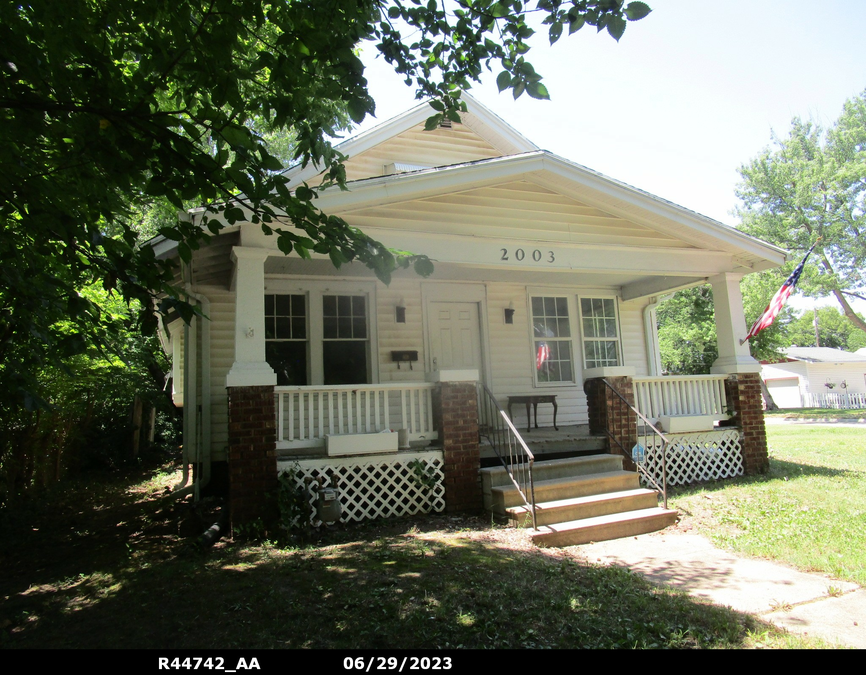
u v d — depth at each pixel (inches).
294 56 163.5
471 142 480.1
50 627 169.3
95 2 160.2
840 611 184.7
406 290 439.5
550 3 166.9
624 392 362.0
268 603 179.3
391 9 190.1
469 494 308.7
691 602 189.5
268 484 271.7
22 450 393.7
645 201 366.0
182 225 163.2
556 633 162.1
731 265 417.7
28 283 151.6
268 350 396.5
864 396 1530.5
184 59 157.9
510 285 478.0
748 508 315.0
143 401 659.4
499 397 455.2
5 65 145.5
